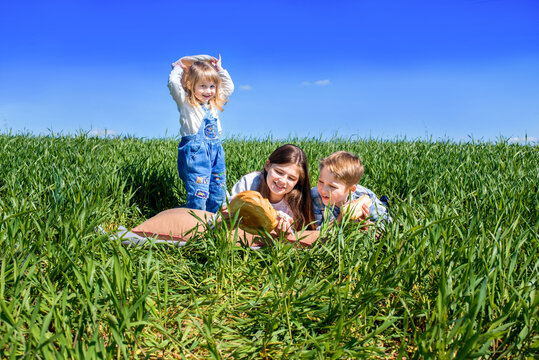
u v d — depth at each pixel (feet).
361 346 5.38
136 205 12.66
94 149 17.56
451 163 16.90
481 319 5.06
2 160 14.67
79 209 8.04
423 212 9.23
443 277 4.97
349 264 6.68
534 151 20.16
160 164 16.17
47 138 22.48
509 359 5.12
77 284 5.79
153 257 7.92
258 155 19.81
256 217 7.90
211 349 5.01
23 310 5.09
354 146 24.03
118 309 4.99
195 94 12.86
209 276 7.61
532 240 7.33
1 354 4.45
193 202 13.17
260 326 6.14
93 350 4.41
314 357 5.12
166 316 6.11
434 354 4.65
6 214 7.73
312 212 10.80
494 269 5.74
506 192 10.25
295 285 7.15
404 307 6.15
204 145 13.03
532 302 5.37
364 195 9.57
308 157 18.98
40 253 6.96
